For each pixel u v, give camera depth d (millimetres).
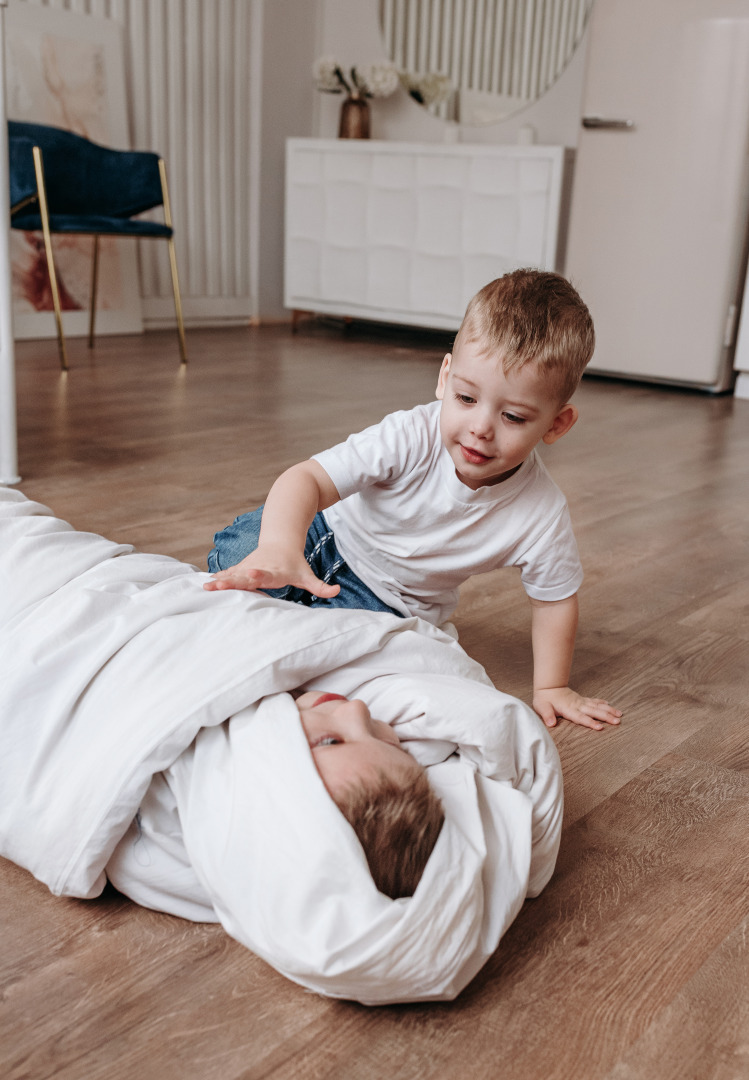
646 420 3131
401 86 4855
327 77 4730
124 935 739
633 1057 649
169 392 3076
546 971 726
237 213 4914
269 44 4801
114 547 969
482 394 896
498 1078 625
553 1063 640
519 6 4441
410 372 3746
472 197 4180
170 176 4535
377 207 4480
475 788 726
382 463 1032
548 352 877
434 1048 646
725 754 1088
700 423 3133
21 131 3303
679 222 3656
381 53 4910
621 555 1788
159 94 4387
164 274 4605
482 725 754
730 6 3408
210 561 1263
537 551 1099
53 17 3865
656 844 903
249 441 2469
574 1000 697
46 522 962
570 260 3928
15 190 3172
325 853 623
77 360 3586
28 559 886
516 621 1451
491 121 4637
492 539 1097
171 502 1907
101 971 699
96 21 4023
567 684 1229
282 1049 638
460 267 4285
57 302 3291
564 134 4461
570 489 2227
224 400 2990
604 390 3727
